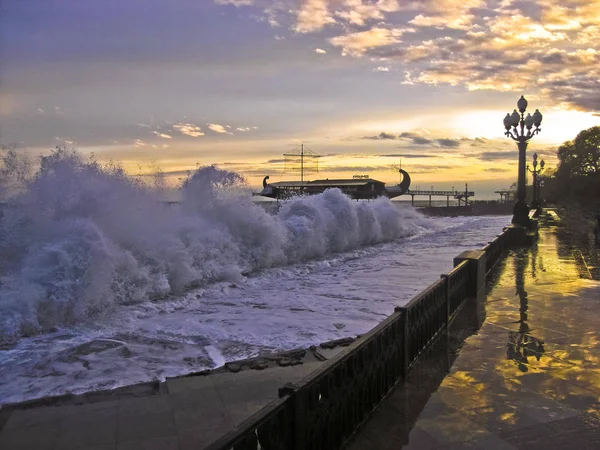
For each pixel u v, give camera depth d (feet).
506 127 62.69
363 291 31.37
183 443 11.32
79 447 11.12
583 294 27.02
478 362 15.89
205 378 15.53
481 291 27.27
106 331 21.49
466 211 242.58
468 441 10.78
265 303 27.66
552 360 16.14
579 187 254.06
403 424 11.54
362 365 11.46
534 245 53.83
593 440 10.84
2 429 12.00
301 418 8.49
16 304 21.54
